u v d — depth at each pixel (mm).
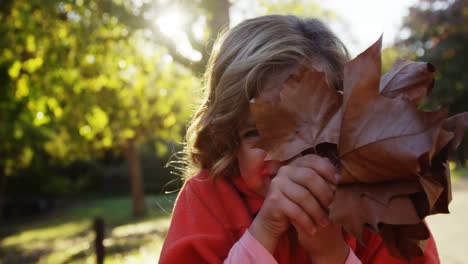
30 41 8453
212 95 1664
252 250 1193
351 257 1277
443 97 14320
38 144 15320
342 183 988
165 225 15852
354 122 967
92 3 7918
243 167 1470
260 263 1181
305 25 1597
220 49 1647
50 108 9625
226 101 1499
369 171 958
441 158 993
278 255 1450
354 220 964
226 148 1564
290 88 1059
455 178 23547
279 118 1056
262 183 1419
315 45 1507
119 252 10516
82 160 31594
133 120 11961
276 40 1495
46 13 8273
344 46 1619
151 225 16766
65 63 8602
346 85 976
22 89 9023
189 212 1552
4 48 8211
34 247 15078
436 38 15703
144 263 8695
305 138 1035
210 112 1590
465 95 14562
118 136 16109
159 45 7691
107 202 31062
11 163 15570
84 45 8312
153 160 33844
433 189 932
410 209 944
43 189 28906
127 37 8273
